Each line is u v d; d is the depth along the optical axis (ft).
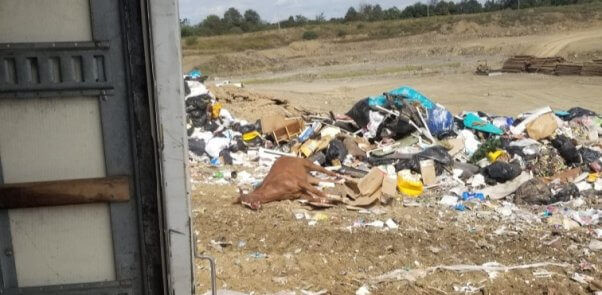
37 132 7.65
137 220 8.00
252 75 135.23
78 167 7.81
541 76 98.22
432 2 217.15
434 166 33.01
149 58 7.52
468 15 186.50
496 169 31.60
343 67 139.54
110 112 7.71
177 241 7.97
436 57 146.20
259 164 37.50
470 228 24.80
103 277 8.13
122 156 7.84
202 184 31.96
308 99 72.95
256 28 204.23
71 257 8.01
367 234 23.68
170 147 7.73
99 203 7.89
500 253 21.90
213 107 43.80
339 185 30.32
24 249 7.89
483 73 105.91
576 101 70.49
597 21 160.15
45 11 7.43
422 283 19.01
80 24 7.52
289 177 28.43
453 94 80.23
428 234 23.85
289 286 18.66
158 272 8.19
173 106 7.65
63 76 7.54
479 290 18.63
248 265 20.18
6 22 7.39
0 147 7.61
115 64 7.61
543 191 29.01
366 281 19.19
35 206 7.72
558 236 23.72
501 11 189.67
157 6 7.38
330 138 38.45
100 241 8.04
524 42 141.38
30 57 7.45
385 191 29.01
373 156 35.91
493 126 40.22
